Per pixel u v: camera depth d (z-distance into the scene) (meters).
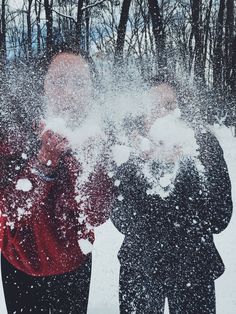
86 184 1.94
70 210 1.93
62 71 1.82
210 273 2.19
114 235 3.85
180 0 17.97
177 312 2.23
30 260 1.92
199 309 2.21
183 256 2.19
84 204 1.96
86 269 2.05
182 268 2.20
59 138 1.80
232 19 16.66
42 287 1.99
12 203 1.84
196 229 2.16
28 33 20.56
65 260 1.96
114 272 3.08
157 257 2.22
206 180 2.13
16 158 1.82
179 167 2.14
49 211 1.89
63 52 1.84
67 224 1.93
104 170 1.98
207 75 15.80
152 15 13.05
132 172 2.15
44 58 1.86
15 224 1.87
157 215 2.18
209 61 16.02
